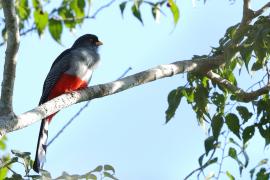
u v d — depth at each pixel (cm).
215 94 1154
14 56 934
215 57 1155
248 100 1126
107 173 880
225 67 1112
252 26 1010
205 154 1050
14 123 939
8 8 917
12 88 939
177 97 1127
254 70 1092
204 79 1162
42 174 880
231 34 1144
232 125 1097
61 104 1023
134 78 1084
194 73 1152
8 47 932
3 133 923
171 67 1116
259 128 1103
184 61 1137
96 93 1061
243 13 1141
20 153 919
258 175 1073
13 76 938
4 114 936
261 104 1107
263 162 1077
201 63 1147
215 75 1159
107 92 1069
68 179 863
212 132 1084
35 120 977
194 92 1140
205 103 1130
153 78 1098
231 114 1102
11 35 929
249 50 984
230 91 1151
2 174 1041
